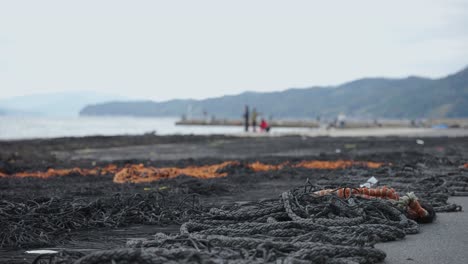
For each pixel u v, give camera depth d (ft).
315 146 157.99
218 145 169.07
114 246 35.12
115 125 581.53
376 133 267.18
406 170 80.84
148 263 24.29
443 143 171.12
